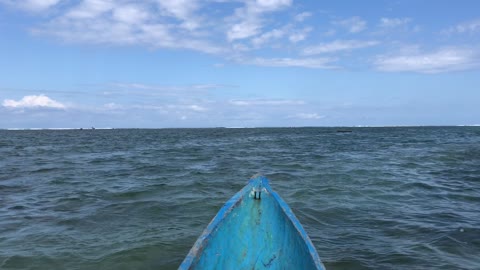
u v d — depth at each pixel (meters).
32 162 22.30
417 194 11.44
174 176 15.69
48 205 10.20
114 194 11.63
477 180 14.15
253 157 24.78
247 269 4.61
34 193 12.07
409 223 8.15
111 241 7.05
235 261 4.58
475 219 8.45
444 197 11.02
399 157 23.05
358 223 8.23
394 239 7.12
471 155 23.62
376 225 8.05
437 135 63.03
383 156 23.86
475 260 6.11
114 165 20.45
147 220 8.52
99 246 6.78
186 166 19.62
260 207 4.94
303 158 23.38
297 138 56.97
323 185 12.90
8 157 25.80
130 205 10.01
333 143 41.03
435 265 5.92
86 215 9.01
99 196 11.37
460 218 8.54
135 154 28.31
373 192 11.67
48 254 6.41
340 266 5.91
